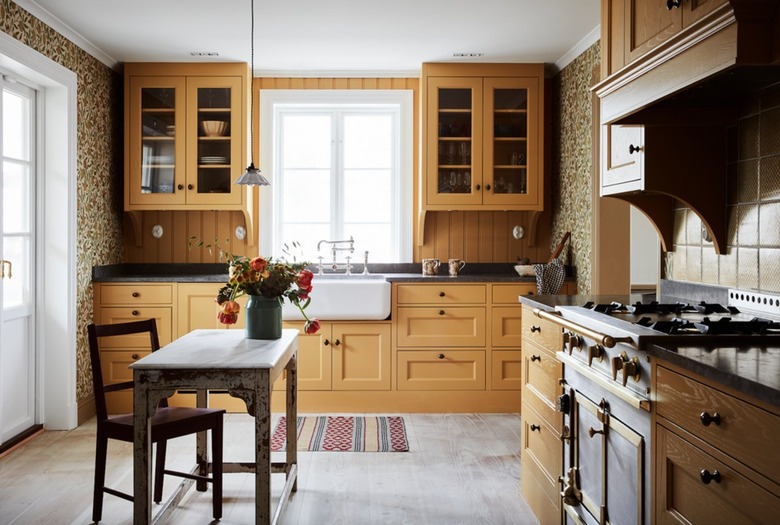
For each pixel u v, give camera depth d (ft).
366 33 13.42
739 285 7.72
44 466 11.24
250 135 16.02
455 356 14.94
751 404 3.98
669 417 5.16
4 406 12.10
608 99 7.98
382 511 9.52
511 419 14.42
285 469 10.12
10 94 12.19
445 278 14.85
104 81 15.25
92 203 14.52
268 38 13.73
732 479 4.21
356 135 16.89
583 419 7.30
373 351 14.93
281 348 8.85
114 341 14.71
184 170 15.39
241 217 16.57
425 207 15.53
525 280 14.88
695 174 7.92
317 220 16.93
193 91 15.37
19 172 12.57
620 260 13.53
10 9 11.03
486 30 13.25
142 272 16.53
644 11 7.18
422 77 15.51
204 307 14.79
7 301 12.14
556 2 11.70
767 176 7.13
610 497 6.42
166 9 12.00
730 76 6.50
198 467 10.44
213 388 7.83
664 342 5.49
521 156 15.57
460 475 11.02
